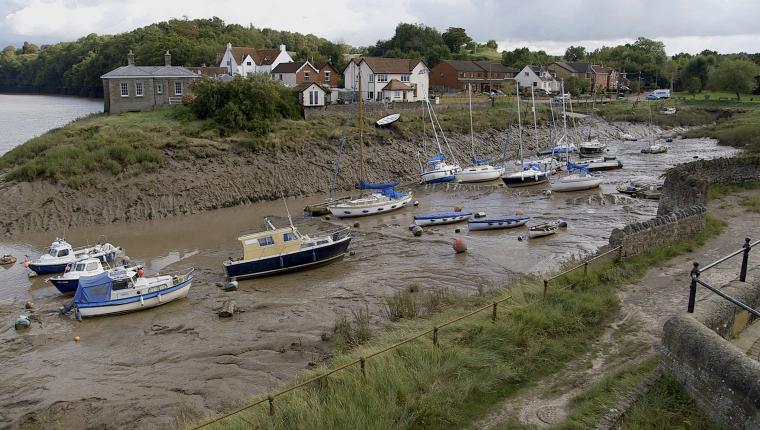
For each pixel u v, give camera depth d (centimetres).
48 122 7862
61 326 2156
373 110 6456
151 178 4059
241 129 5044
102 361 1855
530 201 4291
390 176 5175
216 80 5509
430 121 6444
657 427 872
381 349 1391
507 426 1016
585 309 1454
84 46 14662
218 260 2973
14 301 2436
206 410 1491
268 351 1861
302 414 1085
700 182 2402
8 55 17588
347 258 2970
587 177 4597
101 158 4012
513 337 1345
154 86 5825
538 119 7794
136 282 2341
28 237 3369
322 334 1923
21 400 1623
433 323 1579
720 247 1914
